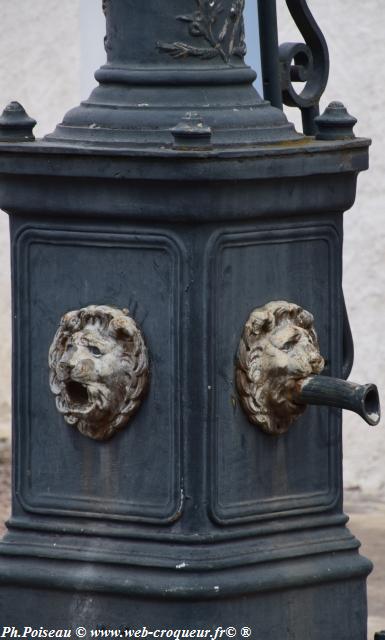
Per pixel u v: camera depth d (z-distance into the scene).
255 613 5.02
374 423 4.90
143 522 4.96
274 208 4.94
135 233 4.91
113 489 5.02
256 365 4.94
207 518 4.92
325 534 5.19
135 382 4.92
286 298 5.07
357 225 11.45
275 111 5.12
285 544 5.09
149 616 4.96
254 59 8.90
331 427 5.20
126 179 4.83
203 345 4.86
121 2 5.04
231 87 5.04
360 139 5.15
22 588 5.14
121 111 4.97
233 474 4.97
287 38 11.36
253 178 4.83
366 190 11.41
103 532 5.02
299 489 5.14
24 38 13.46
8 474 12.12
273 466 5.07
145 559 4.93
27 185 5.03
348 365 5.66
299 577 5.06
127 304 4.96
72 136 5.02
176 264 4.86
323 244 5.16
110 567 4.99
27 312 5.12
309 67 5.83
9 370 14.00
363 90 11.34
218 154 4.75
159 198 4.83
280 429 5.03
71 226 5.00
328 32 11.37
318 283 5.16
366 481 11.52
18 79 13.52
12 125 5.06
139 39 5.02
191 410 4.88
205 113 4.94
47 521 5.11
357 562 5.21
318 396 4.94
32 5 13.41
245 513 5.00
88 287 5.01
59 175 4.93
